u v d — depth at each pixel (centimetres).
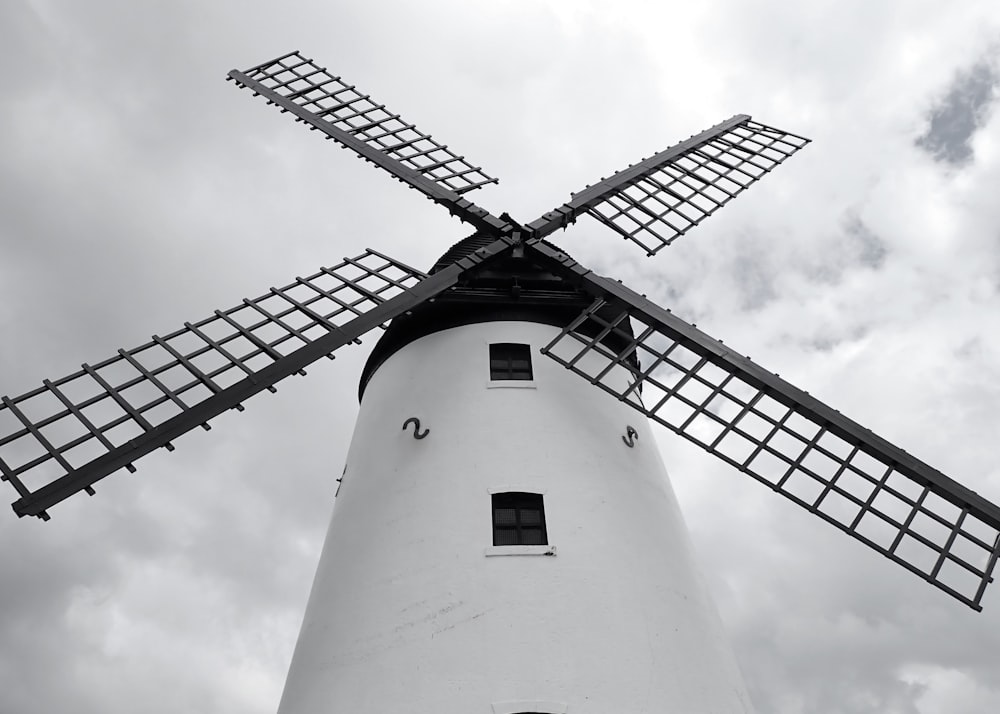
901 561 1087
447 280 1319
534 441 1160
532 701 893
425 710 901
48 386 1027
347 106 1716
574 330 1340
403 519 1102
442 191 1512
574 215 1489
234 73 1752
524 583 994
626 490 1162
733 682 1038
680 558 1139
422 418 1227
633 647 965
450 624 966
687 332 1276
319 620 1073
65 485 911
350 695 947
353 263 1386
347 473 1297
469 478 1114
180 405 1034
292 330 1205
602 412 1273
